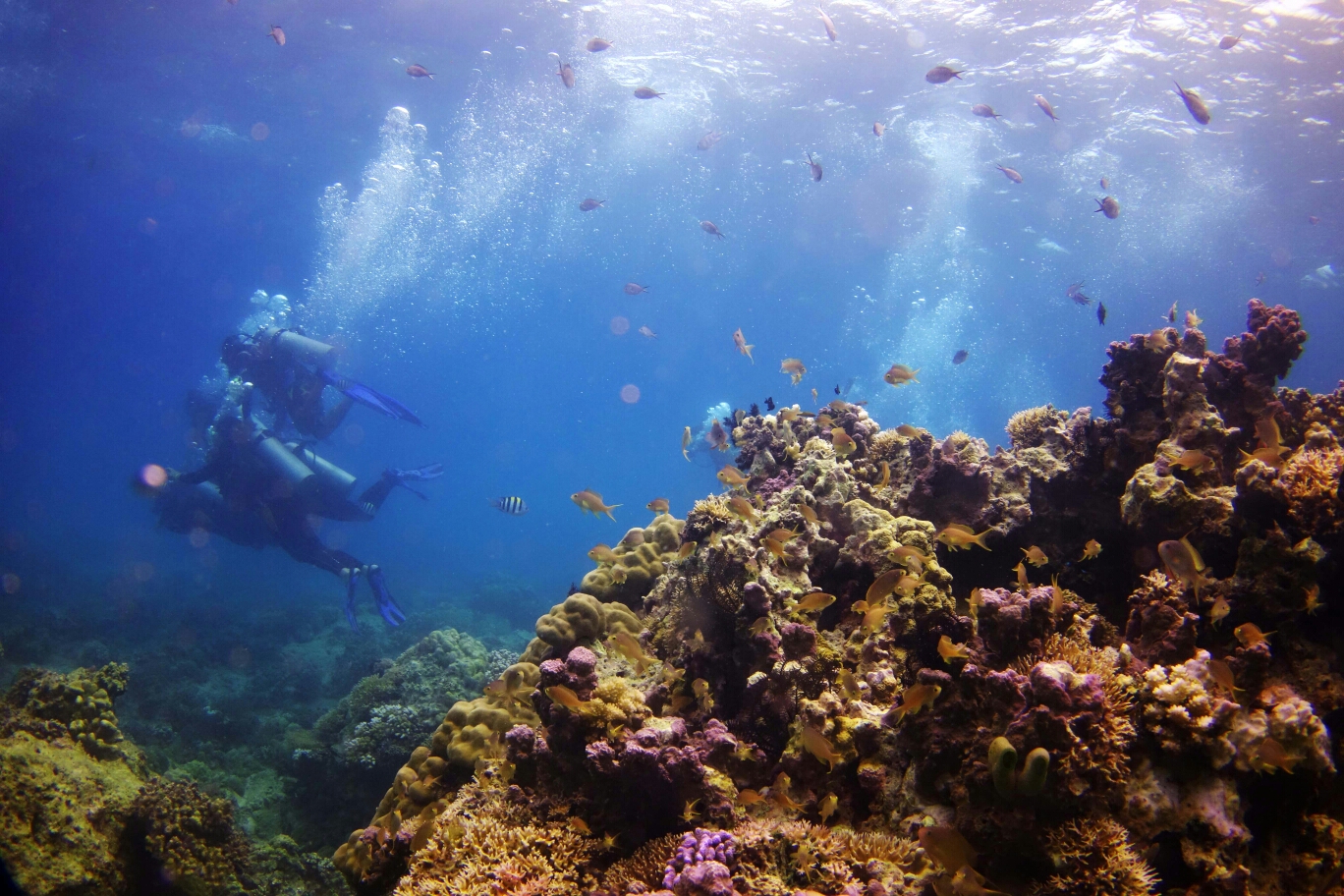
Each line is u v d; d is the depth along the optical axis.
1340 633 2.99
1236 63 17.52
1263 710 2.65
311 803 8.41
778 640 3.49
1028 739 2.45
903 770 3.06
